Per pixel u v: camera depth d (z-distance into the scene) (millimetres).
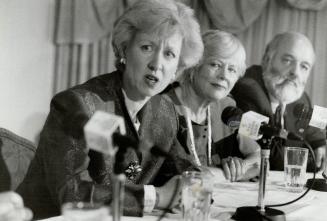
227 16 8414
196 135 4207
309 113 3969
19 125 8109
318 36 8375
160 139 3309
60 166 2508
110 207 2270
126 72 3039
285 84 5766
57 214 2822
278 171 4730
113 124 1620
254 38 8688
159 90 3041
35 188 2791
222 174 3926
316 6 8219
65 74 8648
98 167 2754
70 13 8469
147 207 2521
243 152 4574
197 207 2254
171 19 2957
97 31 8492
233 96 5574
